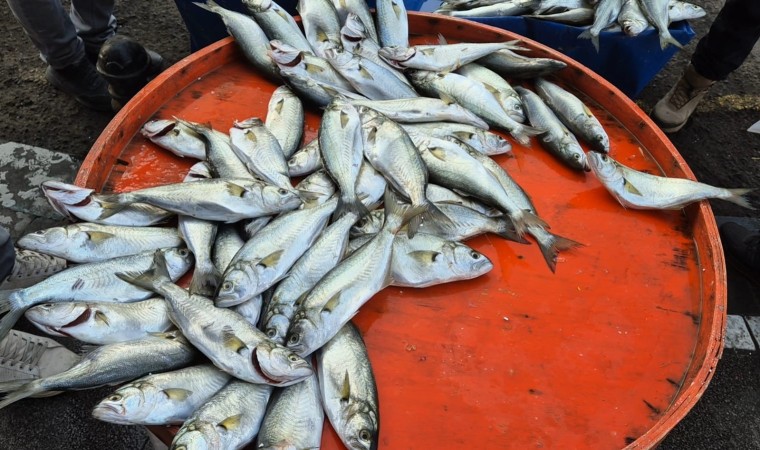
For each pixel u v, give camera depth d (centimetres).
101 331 63
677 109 133
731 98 149
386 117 81
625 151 88
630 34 104
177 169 80
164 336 63
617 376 65
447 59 94
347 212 73
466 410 62
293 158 80
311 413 59
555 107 92
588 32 107
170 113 86
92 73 127
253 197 71
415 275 69
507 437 60
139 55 116
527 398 63
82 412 89
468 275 70
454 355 66
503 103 91
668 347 68
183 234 71
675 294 72
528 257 74
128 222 72
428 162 80
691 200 78
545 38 113
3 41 148
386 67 94
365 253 67
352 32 94
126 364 60
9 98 133
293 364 58
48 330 63
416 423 61
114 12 159
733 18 113
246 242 70
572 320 69
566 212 80
